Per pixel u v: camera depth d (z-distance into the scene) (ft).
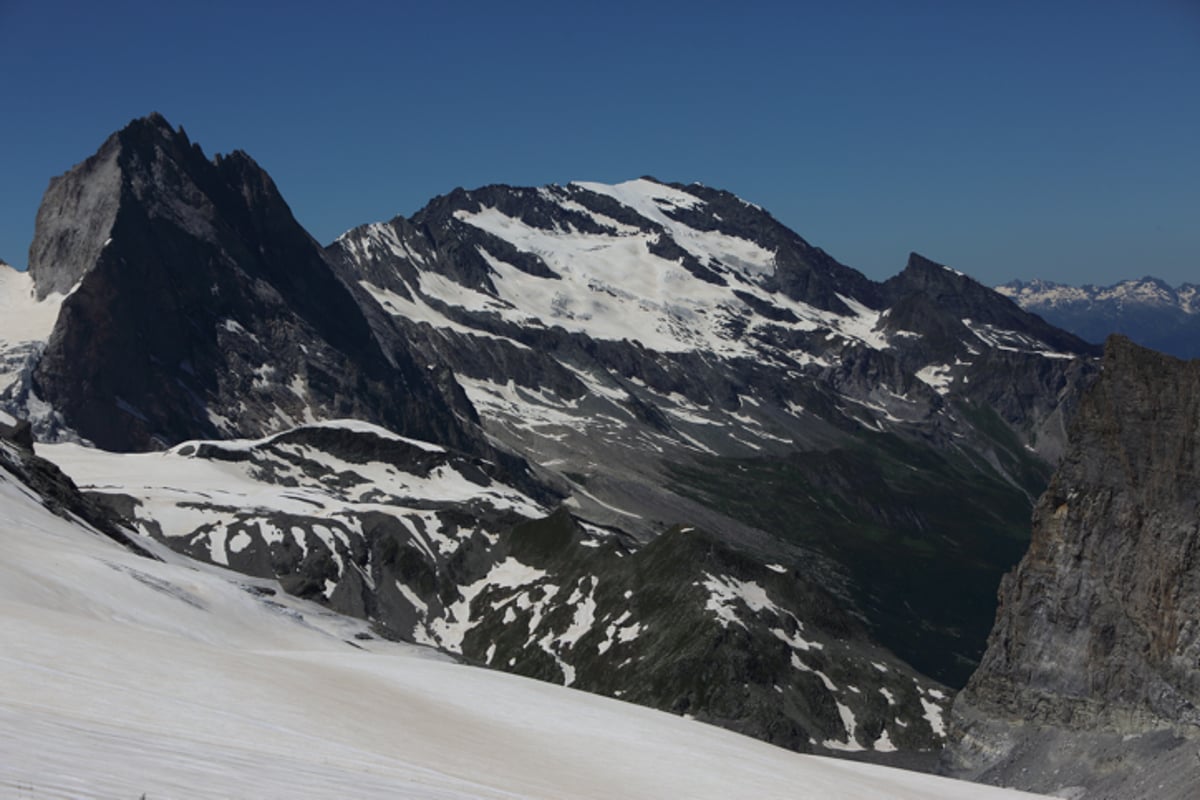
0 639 144.97
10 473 406.41
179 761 96.68
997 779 454.40
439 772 132.87
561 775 156.66
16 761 80.74
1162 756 409.90
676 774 176.04
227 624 306.96
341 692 172.55
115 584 284.00
